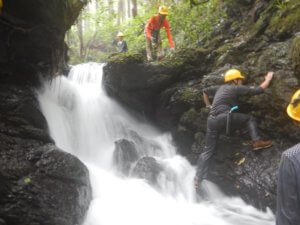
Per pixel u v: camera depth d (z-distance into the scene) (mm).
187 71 7234
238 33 7496
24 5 5473
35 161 4418
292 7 6234
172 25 8805
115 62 7586
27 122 5066
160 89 7449
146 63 7469
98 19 14625
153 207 5367
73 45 17016
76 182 4496
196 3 8531
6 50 5559
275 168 5449
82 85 8547
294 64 5277
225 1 8367
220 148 6195
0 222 3635
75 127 7078
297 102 2230
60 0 6102
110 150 7125
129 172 6320
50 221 3963
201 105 6711
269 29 6438
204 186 6113
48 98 6824
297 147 2008
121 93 7793
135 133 7371
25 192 3943
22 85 6078
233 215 5477
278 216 2020
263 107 5711
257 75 5961
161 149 7266
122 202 5309
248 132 5988
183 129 6934
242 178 5781
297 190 1949
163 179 6066
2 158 4176
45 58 6363
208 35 8219
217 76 6449
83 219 4613
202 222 5230
